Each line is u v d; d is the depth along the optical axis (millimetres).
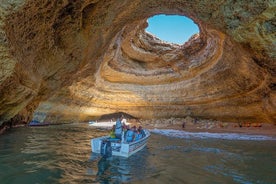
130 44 25781
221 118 24750
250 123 22250
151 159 9648
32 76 11727
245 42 12602
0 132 15266
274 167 8555
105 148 9773
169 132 19672
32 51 10625
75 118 27578
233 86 21422
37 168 7656
